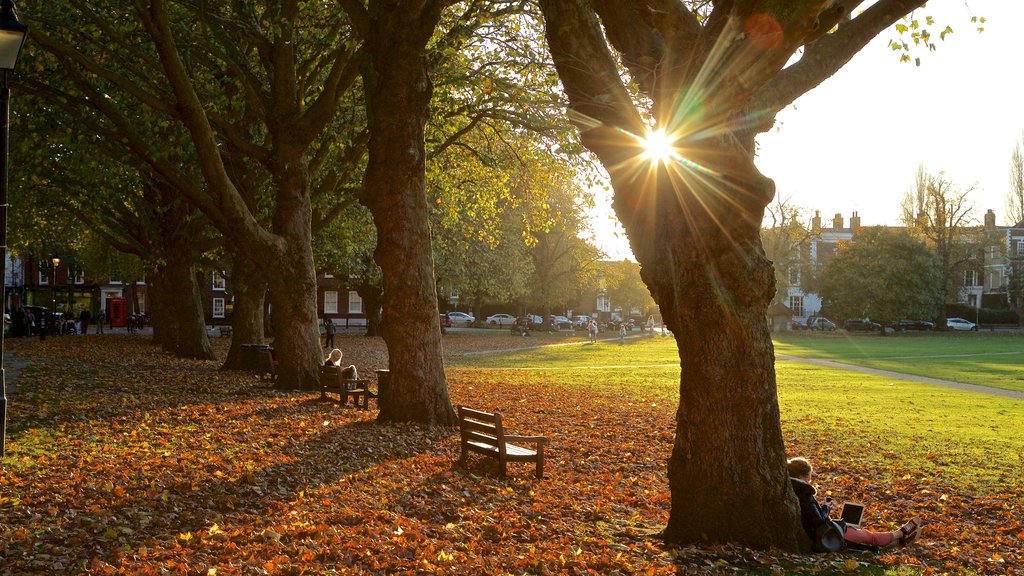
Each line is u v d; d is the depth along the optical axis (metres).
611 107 7.30
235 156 21.80
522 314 73.50
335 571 5.74
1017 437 15.63
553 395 22.16
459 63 18.78
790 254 81.19
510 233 53.28
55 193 27.34
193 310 29.41
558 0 7.33
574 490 9.51
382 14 12.89
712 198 6.84
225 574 5.48
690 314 7.06
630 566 6.32
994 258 96.25
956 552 7.55
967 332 80.62
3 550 5.81
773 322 81.31
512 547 6.73
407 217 13.69
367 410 15.69
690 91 6.79
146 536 6.47
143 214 31.03
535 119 19.69
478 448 10.31
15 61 9.16
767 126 7.39
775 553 6.81
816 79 7.45
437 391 14.00
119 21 18.12
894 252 75.81
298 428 12.80
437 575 5.76
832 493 10.50
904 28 9.10
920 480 11.39
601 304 103.19
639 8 7.20
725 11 6.80
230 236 17.86
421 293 13.87
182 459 9.72
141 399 15.89
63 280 72.25
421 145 13.59
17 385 17.19
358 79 20.80
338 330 66.25
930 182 81.56
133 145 17.28
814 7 6.25
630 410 19.02
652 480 10.62
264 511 7.51
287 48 18.08
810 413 19.30
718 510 7.05
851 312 76.75
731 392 7.04
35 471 8.70
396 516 7.44
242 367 24.11
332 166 23.22
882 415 18.98
